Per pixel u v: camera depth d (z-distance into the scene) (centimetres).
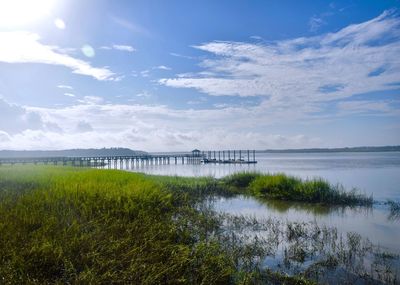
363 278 776
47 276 585
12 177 1919
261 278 755
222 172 5159
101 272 601
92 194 1198
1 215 830
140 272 605
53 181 1645
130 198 1188
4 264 579
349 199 1909
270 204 1833
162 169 6228
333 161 8931
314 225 1320
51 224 773
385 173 4297
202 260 731
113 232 817
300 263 871
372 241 1087
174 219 1202
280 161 9750
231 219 1382
